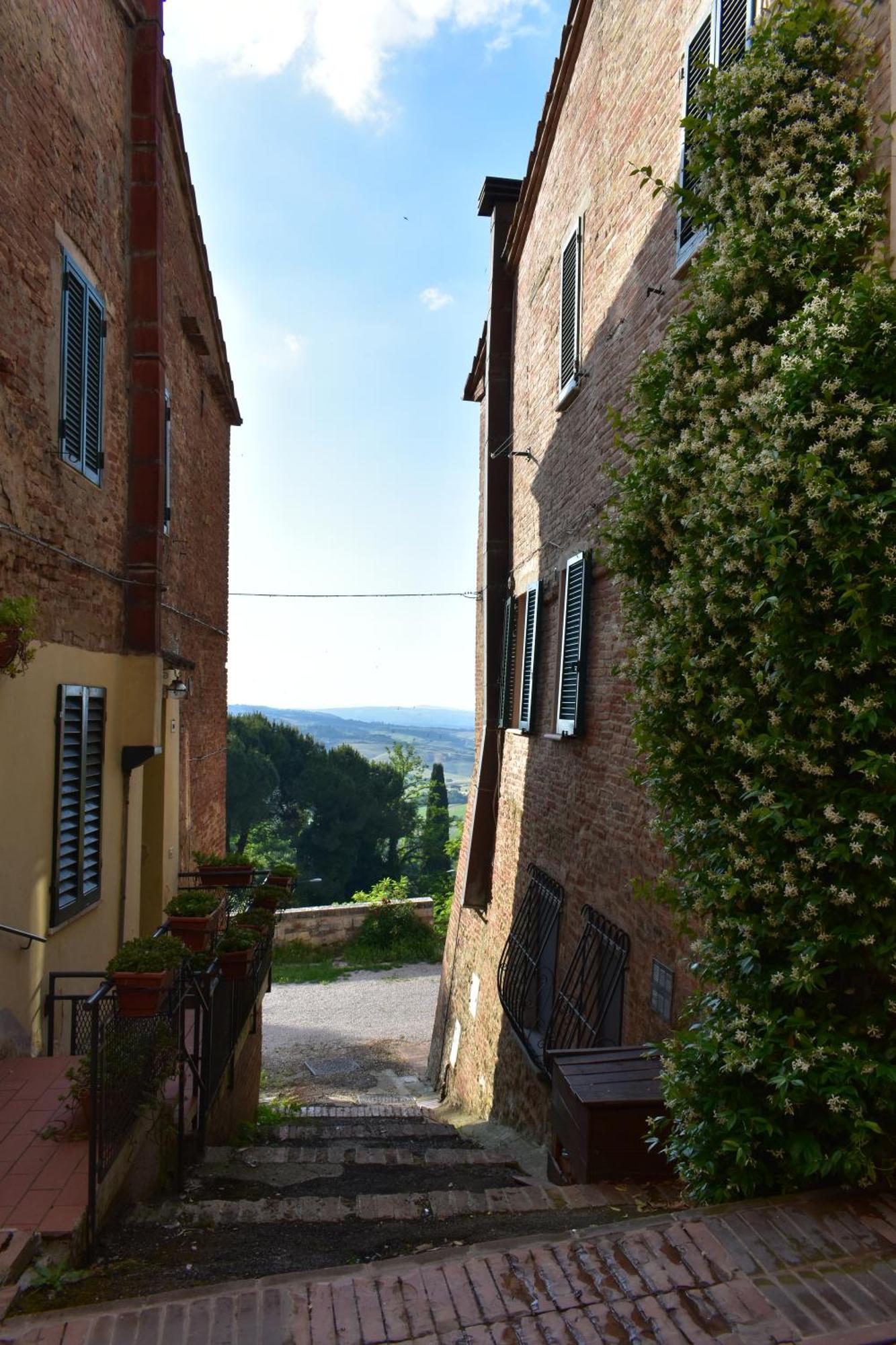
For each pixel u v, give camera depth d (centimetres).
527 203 1073
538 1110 774
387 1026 1666
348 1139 739
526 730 976
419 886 4291
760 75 414
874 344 324
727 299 420
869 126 389
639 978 607
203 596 1187
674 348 457
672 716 414
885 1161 326
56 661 638
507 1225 377
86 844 705
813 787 336
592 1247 303
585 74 851
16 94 575
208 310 1203
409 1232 378
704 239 528
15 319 572
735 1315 263
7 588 559
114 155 790
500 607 1216
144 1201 436
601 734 724
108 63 773
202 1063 550
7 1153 412
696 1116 348
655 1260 293
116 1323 274
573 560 820
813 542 322
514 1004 914
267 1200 418
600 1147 431
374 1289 288
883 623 311
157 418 835
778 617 331
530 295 1091
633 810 636
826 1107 330
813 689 330
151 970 438
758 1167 335
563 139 932
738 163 427
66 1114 455
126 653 809
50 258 633
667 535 463
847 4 410
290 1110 1033
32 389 600
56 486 644
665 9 649
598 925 697
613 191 758
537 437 1031
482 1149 732
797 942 326
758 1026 342
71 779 665
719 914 368
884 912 320
